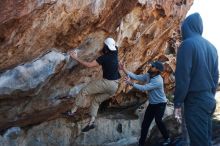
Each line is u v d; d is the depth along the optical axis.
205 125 4.66
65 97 6.73
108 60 6.05
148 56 8.61
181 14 8.59
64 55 5.89
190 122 4.67
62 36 5.56
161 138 8.47
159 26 7.95
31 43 5.17
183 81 4.55
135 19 6.90
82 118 7.73
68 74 6.38
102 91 6.39
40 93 6.28
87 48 6.16
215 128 8.41
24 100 6.16
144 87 7.19
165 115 9.16
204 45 4.70
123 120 8.71
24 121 6.73
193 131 4.66
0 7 4.33
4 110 6.10
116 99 8.84
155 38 8.18
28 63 5.48
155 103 7.37
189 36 4.76
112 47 6.05
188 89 4.64
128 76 7.30
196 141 4.68
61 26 5.32
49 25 5.10
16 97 5.89
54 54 5.72
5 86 5.46
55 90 6.50
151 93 7.40
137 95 9.22
